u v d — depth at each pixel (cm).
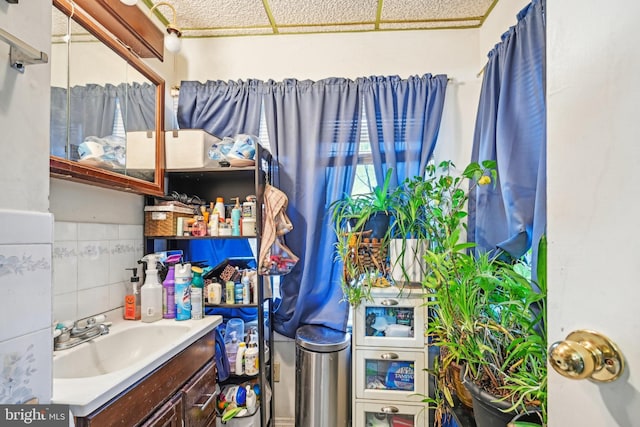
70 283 122
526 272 119
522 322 83
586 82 46
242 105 189
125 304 145
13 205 62
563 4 49
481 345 88
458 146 189
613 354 41
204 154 169
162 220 163
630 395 39
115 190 143
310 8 169
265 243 162
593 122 45
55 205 117
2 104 60
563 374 43
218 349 164
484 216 149
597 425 43
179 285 146
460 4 167
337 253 178
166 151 168
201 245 190
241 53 196
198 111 189
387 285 159
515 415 76
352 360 158
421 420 151
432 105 183
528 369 87
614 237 42
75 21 117
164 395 106
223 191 193
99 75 129
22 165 64
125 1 127
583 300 46
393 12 173
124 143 142
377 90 186
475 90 188
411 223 155
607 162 43
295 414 173
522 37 129
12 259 61
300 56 195
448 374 113
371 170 191
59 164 106
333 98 187
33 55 61
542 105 117
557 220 50
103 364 119
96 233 135
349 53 193
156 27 159
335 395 159
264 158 176
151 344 136
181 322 141
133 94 149
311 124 187
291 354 191
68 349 108
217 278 173
